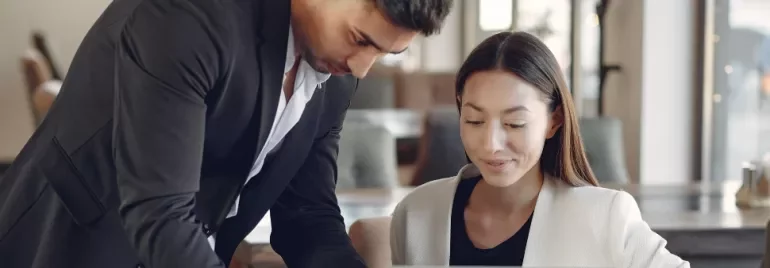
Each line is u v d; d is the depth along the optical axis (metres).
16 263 1.22
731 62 4.12
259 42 1.09
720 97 4.23
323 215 1.38
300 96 1.21
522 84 1.10
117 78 1.07
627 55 4.51
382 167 2.72
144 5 1.06
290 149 1.29
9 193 1.24
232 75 1.08
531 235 1.17
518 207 1.21
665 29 4.31
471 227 1.23
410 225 1.25
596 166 2.85
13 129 5.65
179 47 1.02
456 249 1.23
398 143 3.96
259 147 1.17
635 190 2.38
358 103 4.53
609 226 1.15
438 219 1.24
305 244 1.33
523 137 1.11
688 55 4.33
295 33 1.12
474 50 1.14
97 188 1.17
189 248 1.05
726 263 1.73
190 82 1.03
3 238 1.22
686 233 1.71
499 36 1.15
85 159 1.16
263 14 1.08
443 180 1.29
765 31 3.84
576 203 1.17
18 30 5.59
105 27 1.14
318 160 1.39
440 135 2.84
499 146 1.10
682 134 4.38
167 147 1.03
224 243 1.36
